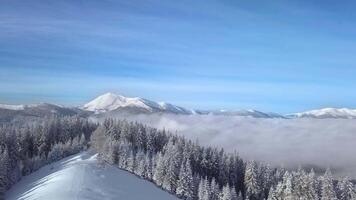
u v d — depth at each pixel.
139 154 155.00
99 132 175.25
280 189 150.00
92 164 147.00
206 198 141.38
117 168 151.12
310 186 145.75
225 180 174.88
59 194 114.38
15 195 128.12
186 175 144.62
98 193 120.00
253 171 165.25
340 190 149.62
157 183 146.62
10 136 171.62
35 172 153.25
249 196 163.50
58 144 175.38
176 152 166.62
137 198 124.81
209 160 179.25
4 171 134.50
